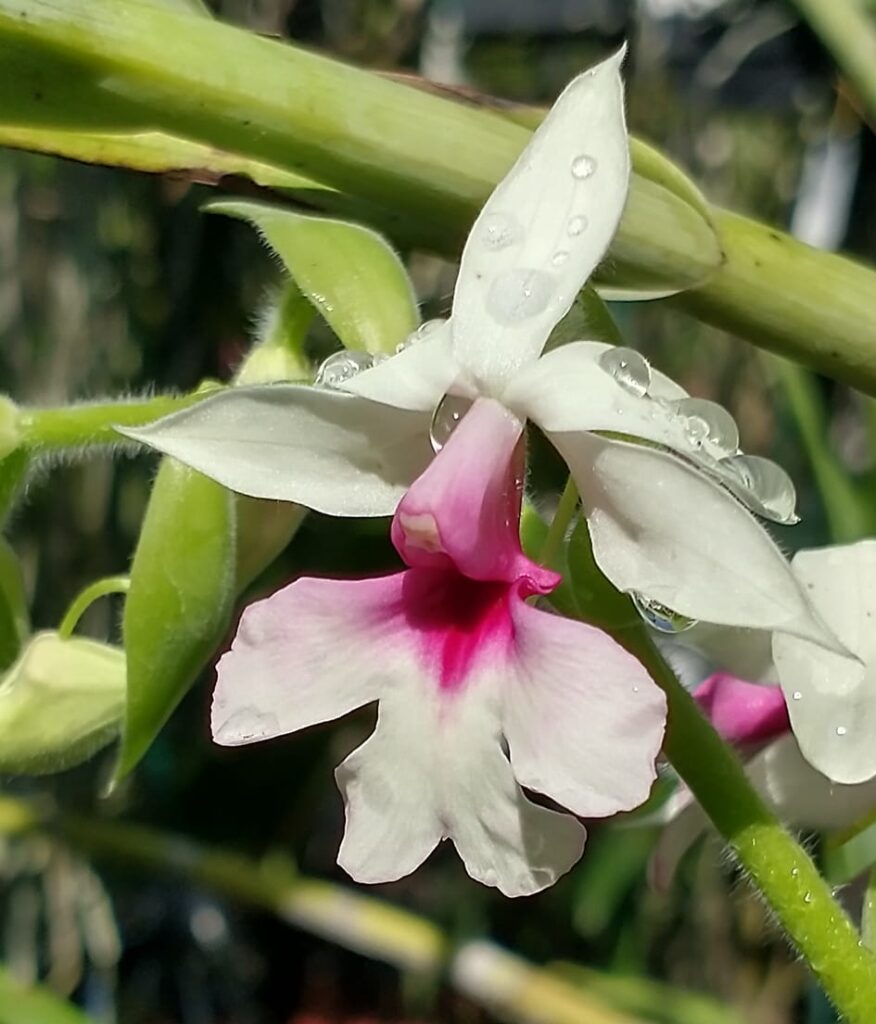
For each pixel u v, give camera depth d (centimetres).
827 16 14
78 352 25
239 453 8
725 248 9
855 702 9
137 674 10
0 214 25
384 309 9
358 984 35
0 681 12
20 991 19
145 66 8
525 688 7
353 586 8
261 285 26
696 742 8
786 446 25
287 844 30
